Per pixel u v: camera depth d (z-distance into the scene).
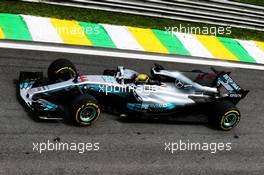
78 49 12.05
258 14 16.02
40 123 8.81
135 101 9.38
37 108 8.55
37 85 9.44
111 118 9.52
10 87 9.75
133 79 9.70
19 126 8.59
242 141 9.95
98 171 7.94
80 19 13.38
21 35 11.76
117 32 13.30
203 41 14.38
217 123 9.91
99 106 8.88
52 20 12.86
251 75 13.33
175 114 9.91
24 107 9.18
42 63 11.02
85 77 9.45
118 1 14.15
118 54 12.37
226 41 14.84
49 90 9.08
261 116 11.16
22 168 7.58
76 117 8.70
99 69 11.40
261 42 15.57
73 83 9.21
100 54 12.13
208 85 10.26
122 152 8.59
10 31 11.77
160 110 9.64
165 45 13.46
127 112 9.48
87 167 7.98
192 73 10.37
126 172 8.08
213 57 13.65
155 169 8.34
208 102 10.04
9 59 10.82
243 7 15.65
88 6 13.95
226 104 9.85
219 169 8.81
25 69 10.59
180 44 13.78
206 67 13.03
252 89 12.45
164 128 9.70
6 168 7.50
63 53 11.69
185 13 15.09
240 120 10.77
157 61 12.59
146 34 13.70
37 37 11.91
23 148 8.05
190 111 10.04
